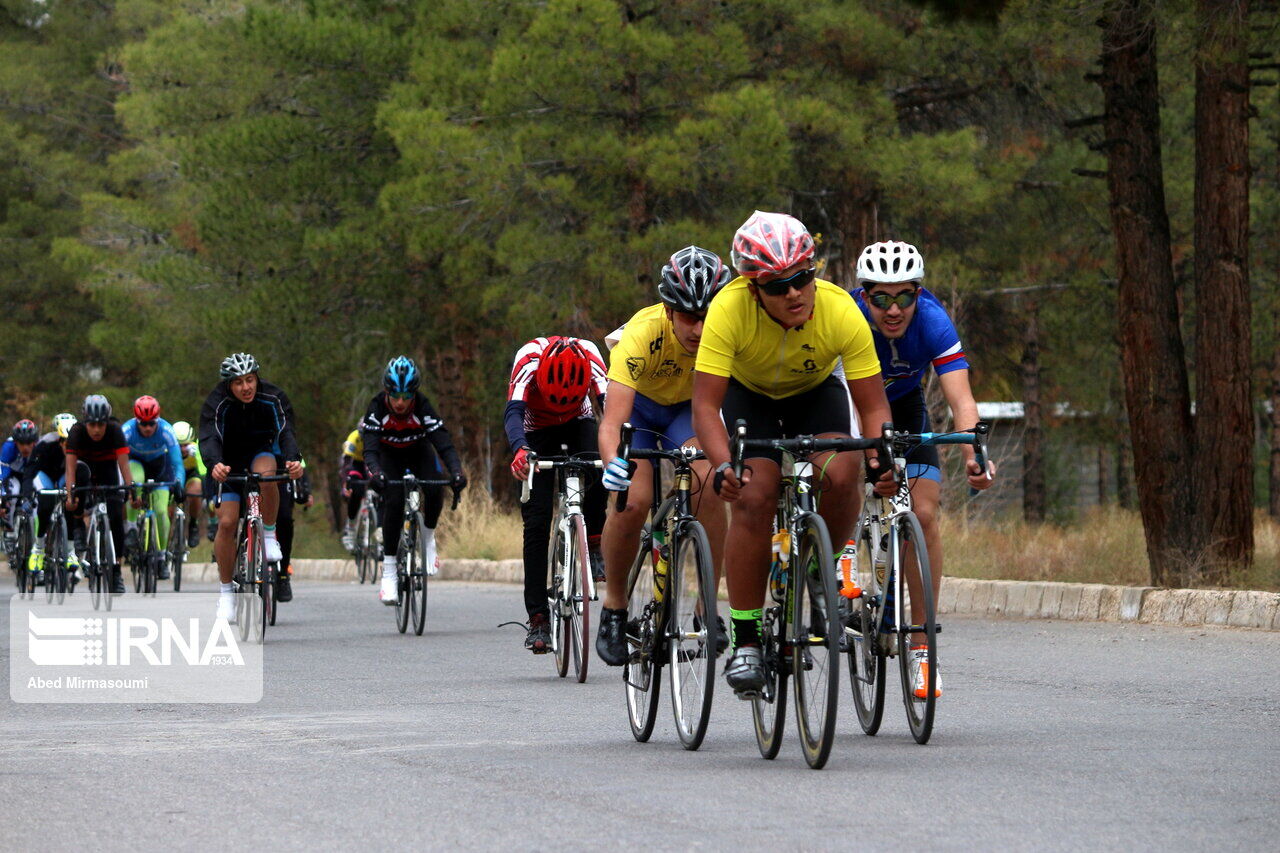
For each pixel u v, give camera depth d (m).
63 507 46.91
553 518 26.17
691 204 62.09
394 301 70.75
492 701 22.61
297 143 70.94
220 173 72.44
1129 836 12.93
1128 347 36.78
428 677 25.91
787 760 16.95
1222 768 16.05
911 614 17.70
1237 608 30.17
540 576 26.00
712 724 19.94
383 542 33.94
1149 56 36.84
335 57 68.31
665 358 20.36
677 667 18.06
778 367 17.08
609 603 21.58
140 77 76.31
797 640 16.28
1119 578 37.66
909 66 59.00
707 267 18.73
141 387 88.62
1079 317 71.50
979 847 12.58
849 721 19.77
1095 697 21.72
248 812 14.49
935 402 54.09
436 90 62.56
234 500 33.06
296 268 72.06
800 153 58.16
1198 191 35.78
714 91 57.94
